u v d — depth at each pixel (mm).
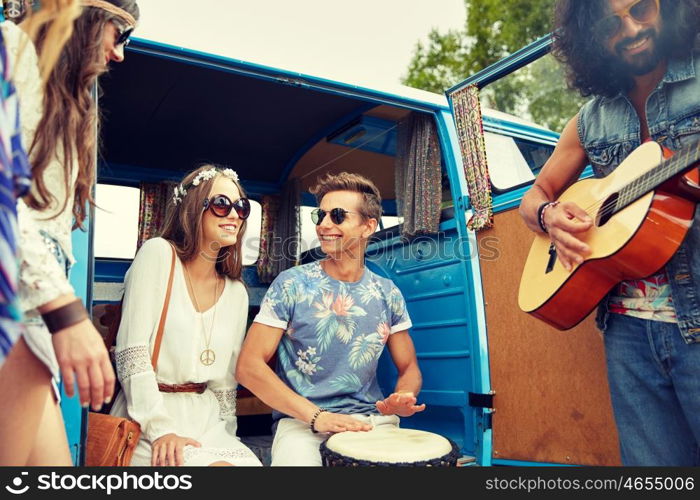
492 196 2924
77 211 1299
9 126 811
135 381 1952
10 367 1082
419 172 3109
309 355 2234
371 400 2275
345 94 2896
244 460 1927
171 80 3277
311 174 4445
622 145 1636
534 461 2412
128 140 3910
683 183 1397
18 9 1326
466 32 17875
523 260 2547
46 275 1021
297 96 3459
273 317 2236
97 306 3250
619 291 1582
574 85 1750
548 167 1891
